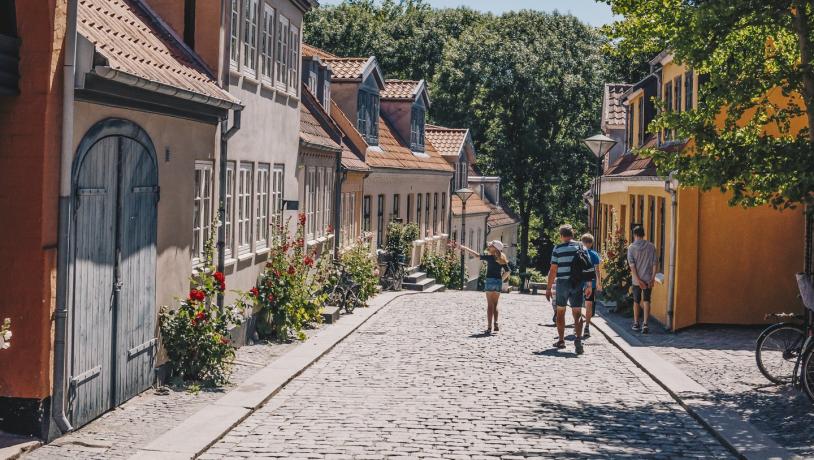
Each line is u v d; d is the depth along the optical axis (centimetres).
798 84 1290
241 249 1692
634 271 1950
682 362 1548
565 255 1723
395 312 2483
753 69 1309
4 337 805
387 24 7056
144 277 1164
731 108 1306
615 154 3969
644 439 1015
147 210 1167
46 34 901
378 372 1456
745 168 1248
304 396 1247
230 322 1369
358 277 2609
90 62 940
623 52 1555
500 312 2495
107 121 1025
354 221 3067
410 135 3994
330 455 915
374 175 3344
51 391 925
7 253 904
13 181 900
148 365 1192
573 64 5759
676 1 1406
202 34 1526
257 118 1770
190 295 1266
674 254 1972
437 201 4366
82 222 972
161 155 1214
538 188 5925
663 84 2522
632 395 1290
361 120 3328
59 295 927
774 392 1277
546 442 984
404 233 3528
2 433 912
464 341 1855
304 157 2273
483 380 1387
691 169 1276
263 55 1816
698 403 1192
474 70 5684
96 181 1005
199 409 1109
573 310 1708
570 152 5784
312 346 1705
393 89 4016
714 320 1995
